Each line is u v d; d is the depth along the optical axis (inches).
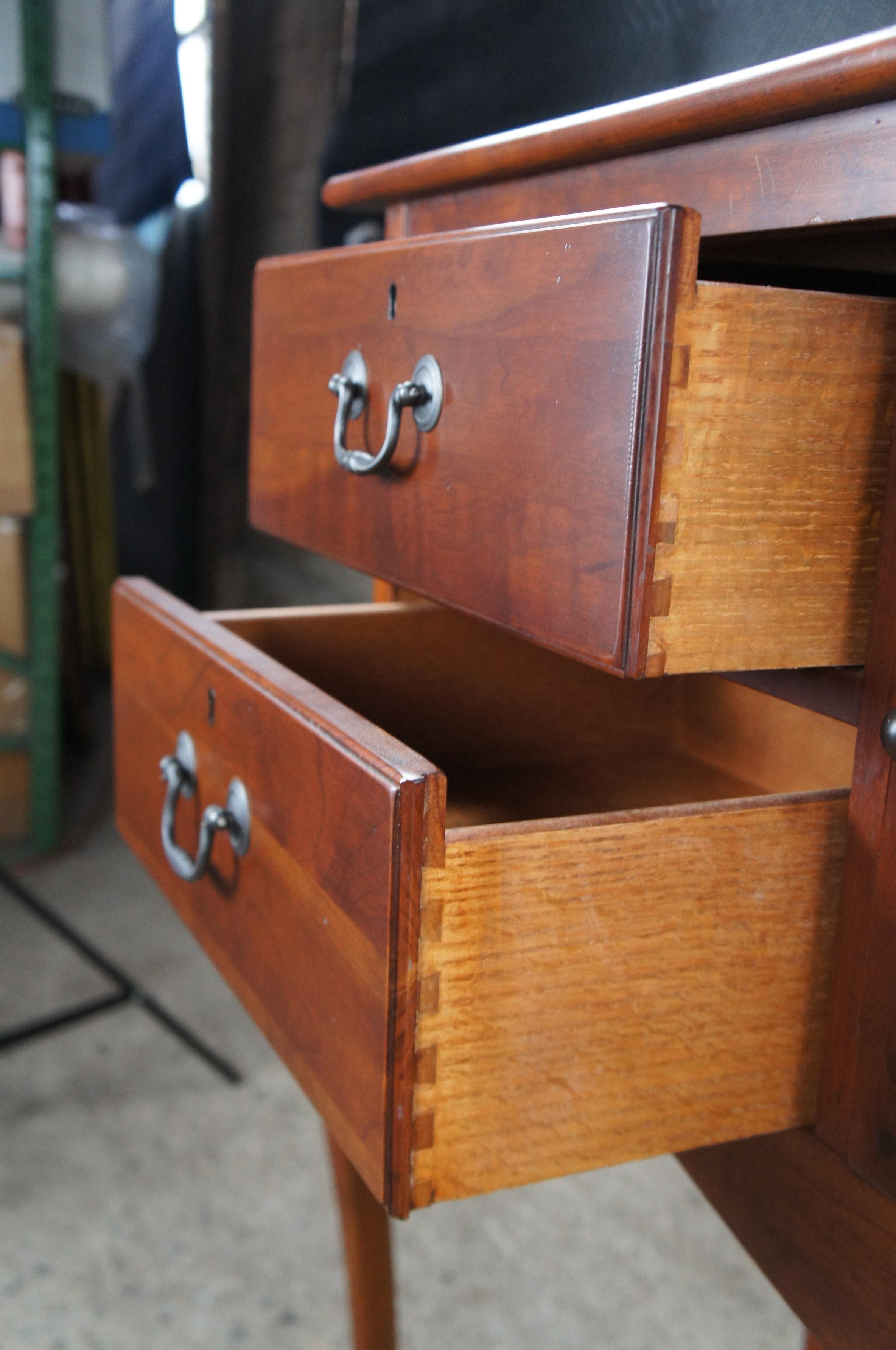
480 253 19.6
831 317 16.5
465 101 56.2
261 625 30.2
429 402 21.6
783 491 16.9
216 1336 45.2
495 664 32.9
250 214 105.1
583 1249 50.5
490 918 17.2
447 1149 17.9
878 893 18.7
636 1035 18.7
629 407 16.0
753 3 27.4
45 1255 49.3
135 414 106.7
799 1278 21.8
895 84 16.1
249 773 22.4
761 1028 19.7
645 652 16.5
